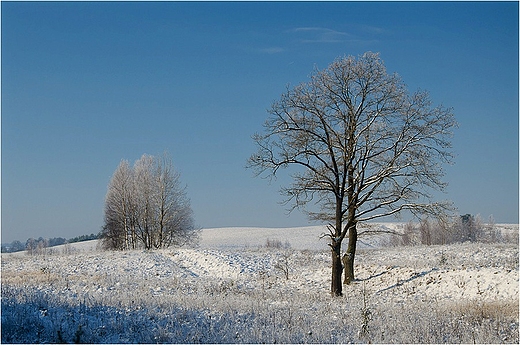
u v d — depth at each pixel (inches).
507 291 832.9
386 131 916.6
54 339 422.6
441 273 996.6
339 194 914.1
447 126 904.3
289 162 893.2
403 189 924.0
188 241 2341.3
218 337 460.4
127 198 2324.1
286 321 546.6
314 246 3513.8
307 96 886.4
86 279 1013.2
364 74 898.7
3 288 666.2
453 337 492.1
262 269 1414.9
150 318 527.5
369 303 789.9
